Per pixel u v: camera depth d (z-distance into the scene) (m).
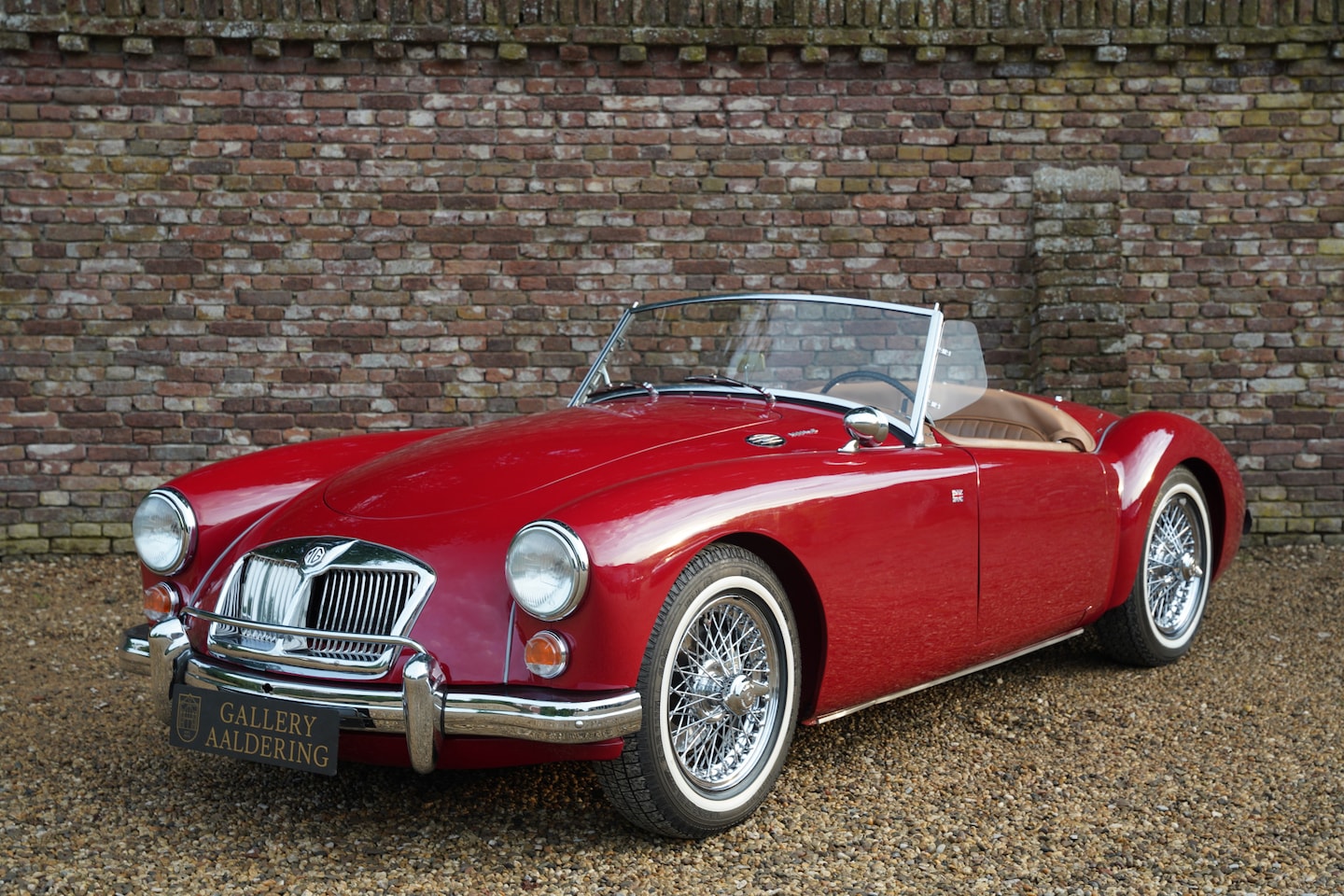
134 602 4.93
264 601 2.48
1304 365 5.86
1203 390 5.87
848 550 2.69
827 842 2.53
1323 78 5.78
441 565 2.38
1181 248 5.83
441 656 2.31
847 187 5.77
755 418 3.04
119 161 5.55
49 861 2.40
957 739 3.21
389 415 5.73
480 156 5.68
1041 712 3.45
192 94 5.56
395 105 5.63
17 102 5.50
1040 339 5.73
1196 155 5.80
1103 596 3.59
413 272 5.70
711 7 5.64
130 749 3.13
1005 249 5.82
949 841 2.54
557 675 2.24
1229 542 4.13
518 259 5.73
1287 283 5.84
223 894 2.25
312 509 2.67
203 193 5.60
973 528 3.02
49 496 5.62
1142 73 5.77
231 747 2.44
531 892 2.28
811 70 5.74
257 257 5.64
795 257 5.79
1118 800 2.78
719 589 2.42
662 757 2.35
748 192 5.76
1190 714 3.43
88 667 4.01
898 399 3.19
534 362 5.75
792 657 2.63
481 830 2.57
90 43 5.50
